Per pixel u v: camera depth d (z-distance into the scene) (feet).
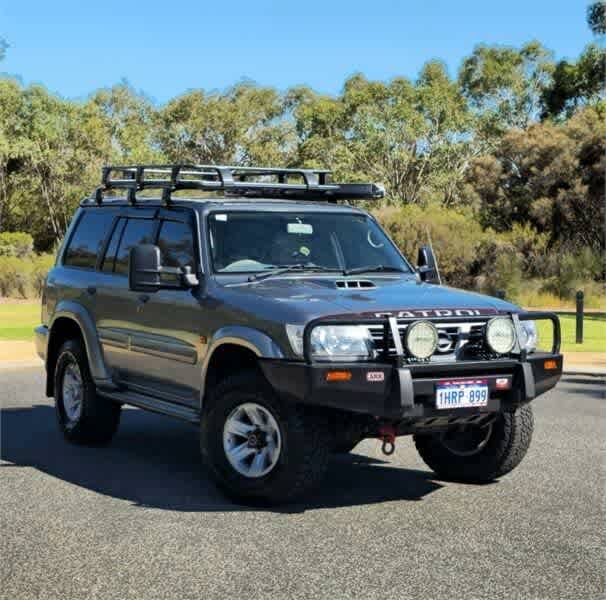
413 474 27.22
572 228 133.69
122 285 28.89
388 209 141.59
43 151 218.59
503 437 25.26
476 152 268.00
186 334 25.73
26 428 34.65
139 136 258.57
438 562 19.02
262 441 23.30
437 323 23.04
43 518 22.35
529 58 289.33
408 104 266.98
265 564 18.90
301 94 315.99
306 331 21.85
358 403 21.95
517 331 23.63
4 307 108.06
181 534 20.98
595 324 79.92
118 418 30.99
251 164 306.35
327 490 25.20
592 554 19.56
